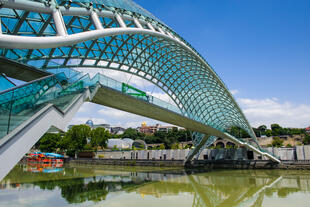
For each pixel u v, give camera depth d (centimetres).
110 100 2739
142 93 2852
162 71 4534
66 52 2567
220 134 5962
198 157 7744
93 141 9544
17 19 1781
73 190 2528
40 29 2017
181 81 5091
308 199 2228
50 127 1315
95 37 1515
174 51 4088
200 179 3869
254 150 6278
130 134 16250
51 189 2550
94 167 6925
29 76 2073
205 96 5734
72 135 9356
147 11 3306
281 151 6612
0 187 2642
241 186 3095
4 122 918
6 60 1775
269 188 2916
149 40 3488
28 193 2291
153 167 7269
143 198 2238
